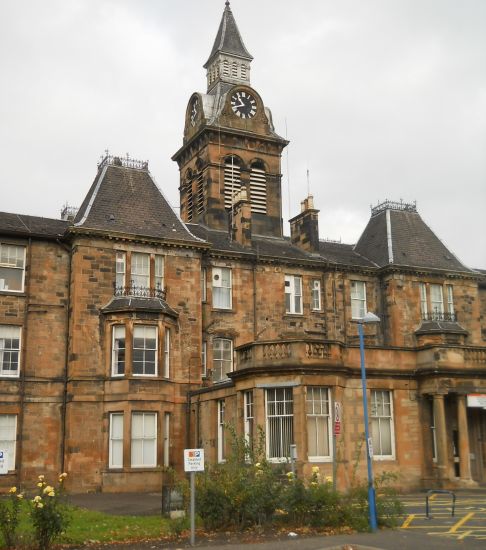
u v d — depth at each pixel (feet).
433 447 112.98
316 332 153.28
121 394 122.21
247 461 79.61
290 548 55.88
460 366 113.19
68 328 127.85
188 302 136.05
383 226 172.14
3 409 121.19
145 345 125.80
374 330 160.04
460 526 68.90
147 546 58.44
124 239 131.44
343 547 56.08
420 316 160.25
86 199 141.49
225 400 115.75
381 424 109.81
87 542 60.18
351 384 107.04
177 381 130.31
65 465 120.26
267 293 150.51
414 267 160.97
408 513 79.66
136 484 119.14
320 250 168.45
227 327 144.66
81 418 121.39
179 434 127.85
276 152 178.60
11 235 128.06
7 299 125.80
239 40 190.08
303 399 99.19
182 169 185.06
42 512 56.85
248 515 67.21
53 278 129.49
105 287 128.47
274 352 102.37
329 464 99.25
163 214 141.69
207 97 179.93
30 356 124.77
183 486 70.95
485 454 120.16
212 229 165.07
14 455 120.67
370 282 162.81
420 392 113.70
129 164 146.61
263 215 173.99
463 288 167.02
